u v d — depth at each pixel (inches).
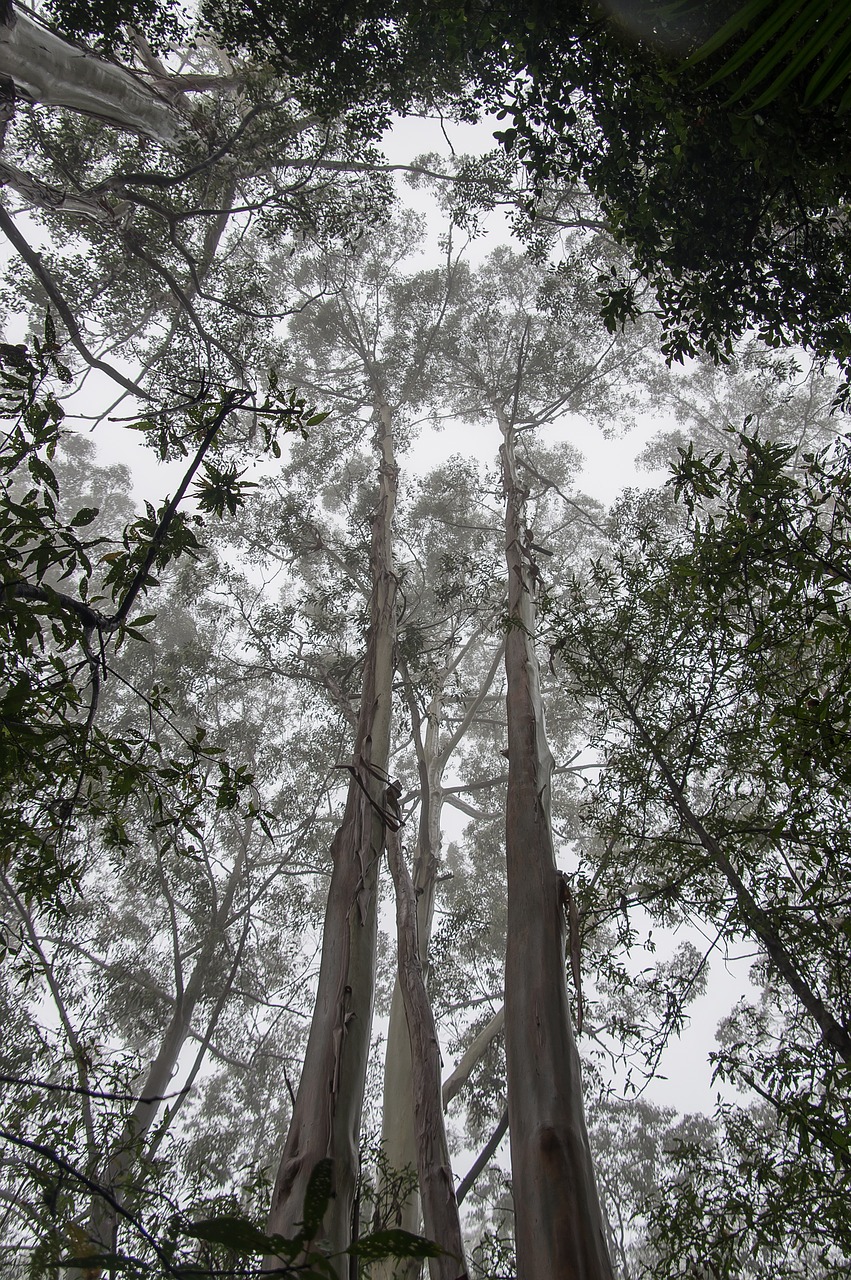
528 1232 147.3
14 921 379.9
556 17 162.9
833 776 167.8
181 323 399.2
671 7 43.8
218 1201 187.6
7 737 112.0
